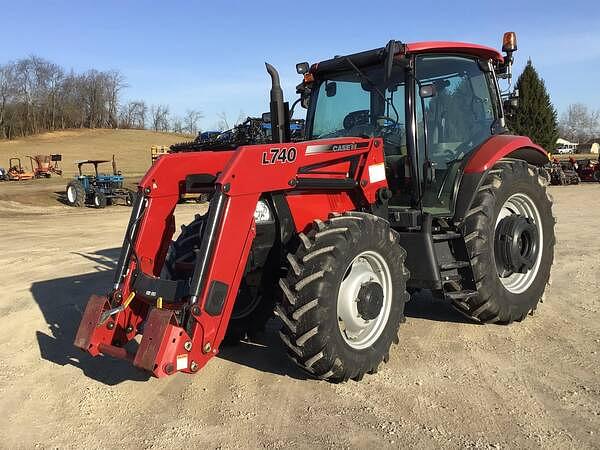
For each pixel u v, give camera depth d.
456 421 3.38
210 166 4.38
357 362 3.85
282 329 3.77
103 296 3.86
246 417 3.51
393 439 3.20
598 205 16.47
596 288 6.34
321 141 4.14
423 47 4.73
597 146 75.88
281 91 4.71
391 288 4.16
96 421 3.54
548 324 5.14
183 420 3.51
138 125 103.56
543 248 5.48
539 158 5.80
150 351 3.27
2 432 3.45
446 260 4.80
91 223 15.01
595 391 3.74
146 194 4.05
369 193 4.43
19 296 6.73
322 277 3.64
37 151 59.59
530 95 40.62
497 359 4.32
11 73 83.31
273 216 4.09
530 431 3.25
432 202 4.95
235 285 3.60
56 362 4.57
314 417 3.48
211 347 3.49
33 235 12.55
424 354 4.47
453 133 5.14
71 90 94.62
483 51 5.28
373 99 5.04
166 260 4.26
